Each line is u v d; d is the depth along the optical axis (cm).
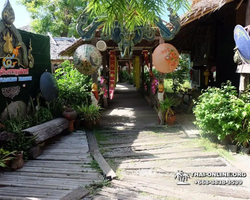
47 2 1738
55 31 1739
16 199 278
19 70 538
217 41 818
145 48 876
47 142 483
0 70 479
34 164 380
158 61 572
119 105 915
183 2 204
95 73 620
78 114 578
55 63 1271
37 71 619
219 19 795
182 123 619
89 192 297
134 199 281
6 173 349
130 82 1836
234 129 414
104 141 494
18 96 541
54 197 284
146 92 1099
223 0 448
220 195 288
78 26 572
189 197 284
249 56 395
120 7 184
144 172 358
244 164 370
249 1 462
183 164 379
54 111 558
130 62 1791
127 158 411
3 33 475
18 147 382
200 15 522
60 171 355
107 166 366
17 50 521
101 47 604
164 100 618
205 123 450
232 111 412
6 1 472
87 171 356
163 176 343
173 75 1095
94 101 616
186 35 938
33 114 526
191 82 1306
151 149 450
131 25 222
